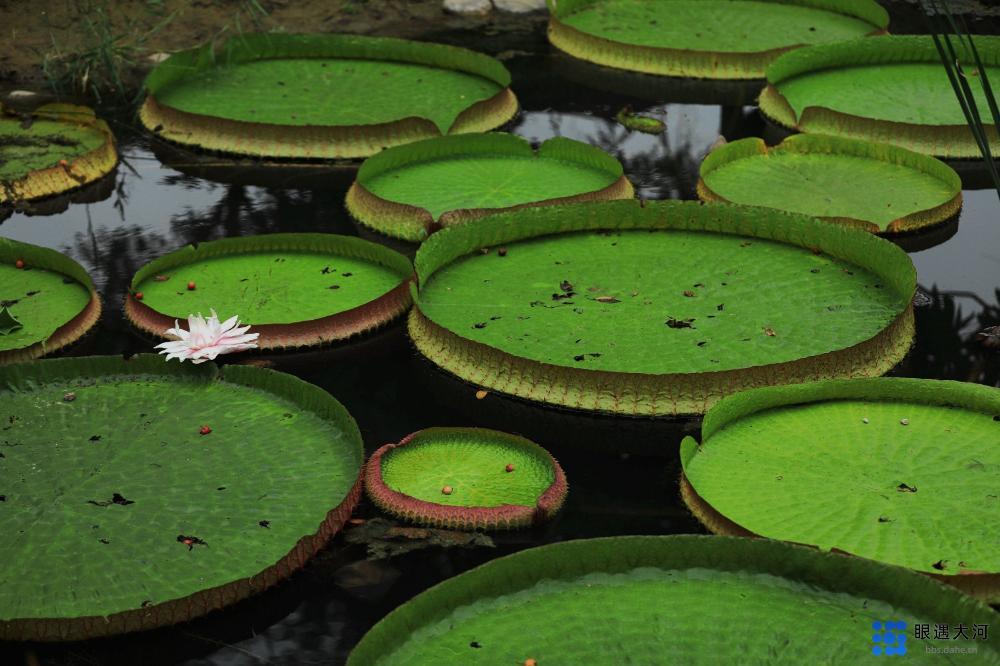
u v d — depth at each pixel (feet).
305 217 20.67
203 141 23.31
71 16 28.17
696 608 11.18
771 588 11.43
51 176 21.59
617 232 19.15
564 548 11.46
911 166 21.68
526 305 16.92
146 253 19.38
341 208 21.04
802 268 17.88
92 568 11.99
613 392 15.12
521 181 21.17
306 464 13.70
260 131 22.88
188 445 13.99
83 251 19.48
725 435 14.10
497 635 10.89
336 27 29.35
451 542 12.89
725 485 13.16
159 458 13.74
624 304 16.90
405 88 25.68
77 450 13.88
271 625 11.87
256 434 14.21
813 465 13.43
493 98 24.40
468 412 15.48
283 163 22.86
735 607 11.18
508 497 13.21
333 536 12.92
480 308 16.87
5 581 11.80
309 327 16.48
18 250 18.19
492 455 13.99
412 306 17.48
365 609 12.05
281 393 14.87
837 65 26.68
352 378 16.06
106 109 25.27
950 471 13.24
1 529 12.51
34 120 24.06
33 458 13.71
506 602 11.32
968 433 13.96
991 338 16.69
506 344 15.90
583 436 15.06
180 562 12.10
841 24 29.66
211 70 26.30
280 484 13.34
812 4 30.86
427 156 22.04
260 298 17.22
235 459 13.75
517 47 28.99
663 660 10.53
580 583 11.55
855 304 16.84
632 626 10.96
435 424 15.16
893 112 24.22
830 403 14.67
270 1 29.73
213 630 11.79
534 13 30.81
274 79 25.98
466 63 26.48
